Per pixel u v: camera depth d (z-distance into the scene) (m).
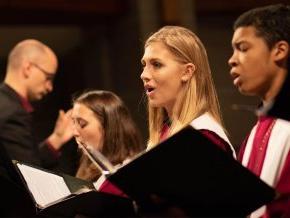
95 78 11.58
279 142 3.41
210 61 10.10
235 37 3.31
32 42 6.94
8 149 5.99
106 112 5.36
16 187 4.64
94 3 10.35
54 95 12.25
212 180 2.90
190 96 3.84
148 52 3.92
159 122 4.22
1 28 11.46
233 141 9.24
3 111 6.11
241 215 3.06
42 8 9.98
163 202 3.04
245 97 9.49
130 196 3.08
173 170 2.89
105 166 3.40
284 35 3.17
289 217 3.20
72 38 12.08
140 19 10.22
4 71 12.52
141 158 2.86
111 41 11.01
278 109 3.06
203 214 3.08
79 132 5.41
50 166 6.96
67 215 3.71
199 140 2.77
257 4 10.17
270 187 2.87
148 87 3.90
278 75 3.15
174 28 3.99
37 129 11.90
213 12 10.38
